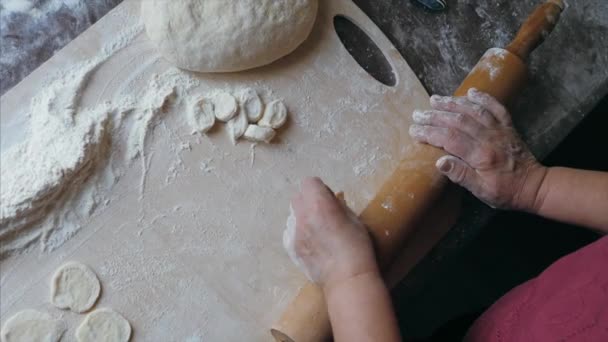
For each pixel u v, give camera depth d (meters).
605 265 0.68
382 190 0.85
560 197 0.81
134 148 0.90
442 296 1.46
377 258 0.80
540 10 0.94
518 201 0.83
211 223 0.91
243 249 0.92
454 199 0.99
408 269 0.96
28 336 0.82
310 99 0.98
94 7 0.95
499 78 0.91
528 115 1.06
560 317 0.69
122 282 0.87
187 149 0.92
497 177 0.82
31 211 0.83
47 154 0.84
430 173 0.84
